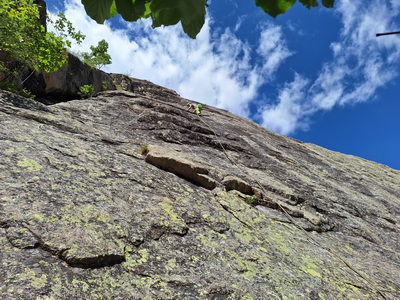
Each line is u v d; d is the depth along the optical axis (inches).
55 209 148.2
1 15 281.0
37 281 105.8
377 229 344.2
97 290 113.0
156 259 145.8
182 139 393.4
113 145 288.0
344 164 695.1
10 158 181.2
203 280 141.4
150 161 272.1
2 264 108.3
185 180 265.1
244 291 142.7
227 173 304.0
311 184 409.1
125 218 166.9
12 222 128.9
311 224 285.3
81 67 555.8
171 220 184.9
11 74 374.6
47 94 483.8
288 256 198.4
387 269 237.9
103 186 193.3
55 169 188.7
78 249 125.8
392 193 555.5
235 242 191.9
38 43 315.9
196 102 801.6
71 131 280.4
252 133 628.1
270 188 330.0
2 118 240.5
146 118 417.7
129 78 764.0
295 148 663.1
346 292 174.2
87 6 27.3
